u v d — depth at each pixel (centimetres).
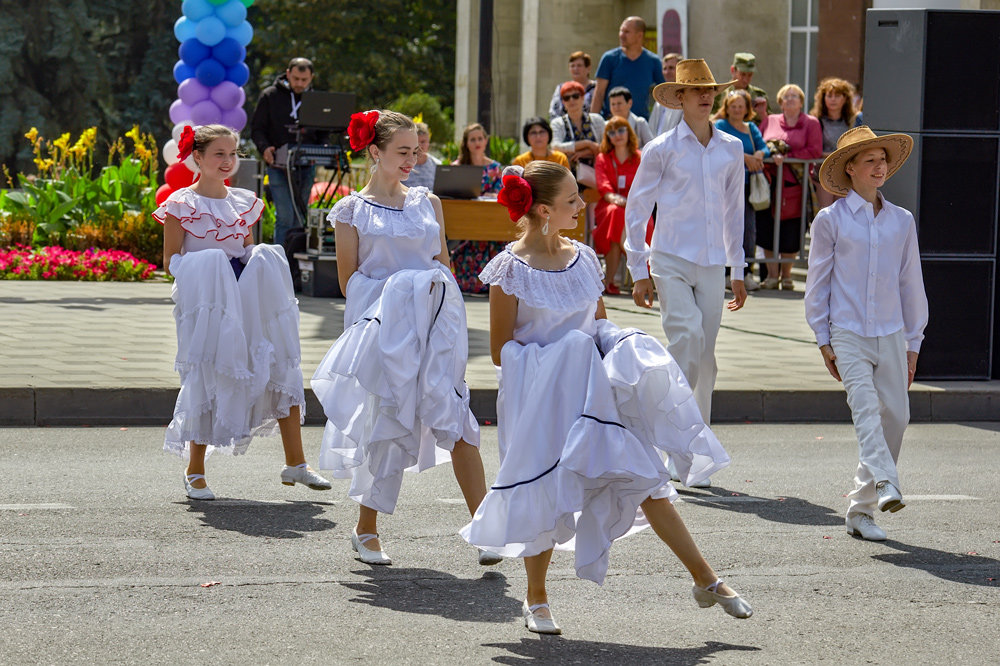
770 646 618
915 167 1305
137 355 1287
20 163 5159
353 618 648
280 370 890
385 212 773
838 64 2633
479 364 1310
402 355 729
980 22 1300
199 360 868
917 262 852
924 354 1326
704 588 636
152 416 1133
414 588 703
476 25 4031
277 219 1914
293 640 612
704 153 984
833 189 863
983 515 887
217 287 876
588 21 3503
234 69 1952
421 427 757
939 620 661
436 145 4006
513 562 760
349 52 5353
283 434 901
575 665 587
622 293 1886
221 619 640
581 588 711
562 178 644
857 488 829
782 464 1045
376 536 755
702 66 983
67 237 2159
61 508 845
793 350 1458
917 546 806
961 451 1113
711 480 983
